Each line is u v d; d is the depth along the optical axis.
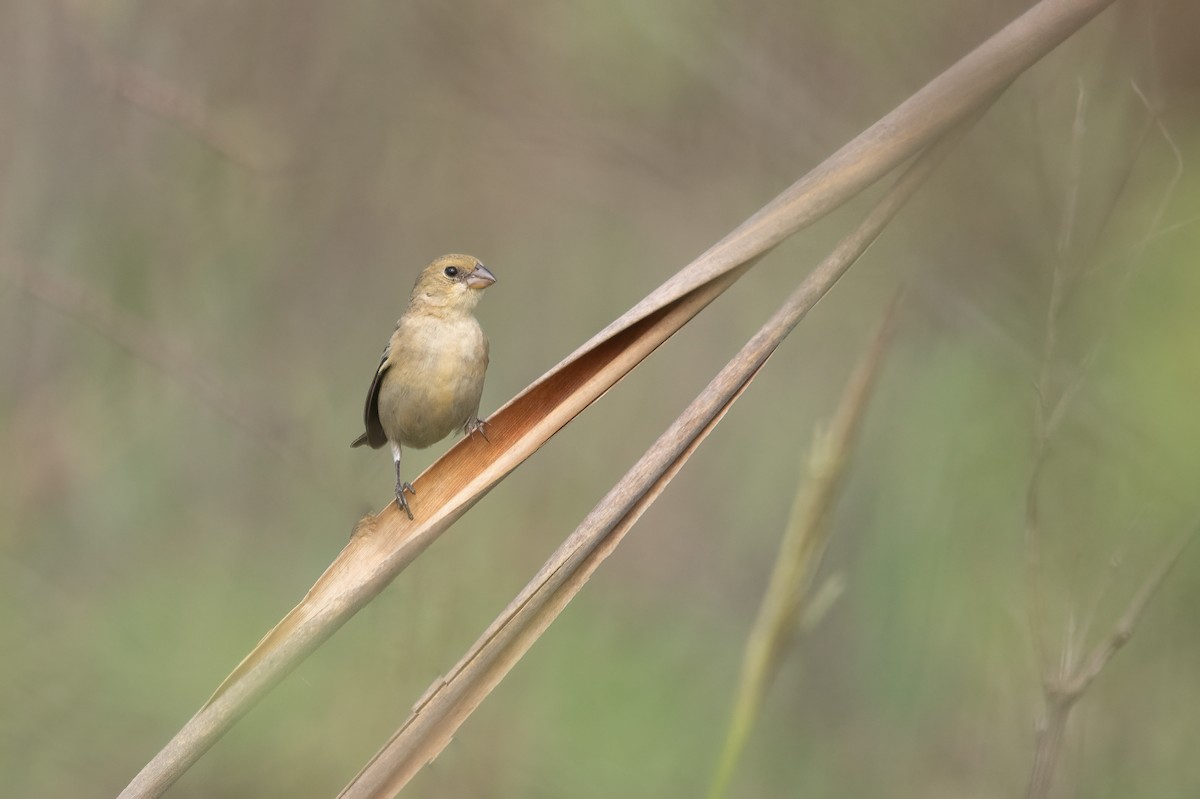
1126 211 8.79
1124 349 8.52
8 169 12.80
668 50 12.70
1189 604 8.21
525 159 14.27
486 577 12.43
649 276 14.77
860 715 10.82
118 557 13.23
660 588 14.98
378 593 4.45
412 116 14.08
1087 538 8.38
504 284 15.02
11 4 12.72
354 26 13.95
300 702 11.01
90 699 12.13
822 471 5.32
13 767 11.59
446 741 4.36
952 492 9.55
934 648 9.71
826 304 13.20
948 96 4.54
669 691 13.12
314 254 13.93
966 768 9.42
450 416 9.15
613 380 4.56
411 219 14.37
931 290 9.79
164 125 13.03
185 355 11.55
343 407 13.49
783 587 5.37
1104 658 6.14
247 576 13.44
